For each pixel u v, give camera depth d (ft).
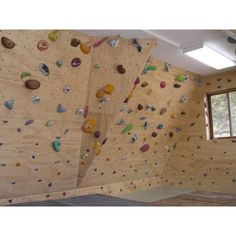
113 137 11.44
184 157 15.28
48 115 8.66
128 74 9.37
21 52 7.14
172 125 14.40
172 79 12.17
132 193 13.87
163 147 14.97
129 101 10.67
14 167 9.00
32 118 8.37
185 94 13.51
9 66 7.12
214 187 13.83
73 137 9.84
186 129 15.24
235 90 13.34
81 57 8.26
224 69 12.97
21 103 7.84
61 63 7.93
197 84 13.87
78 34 7.94
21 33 6.95
